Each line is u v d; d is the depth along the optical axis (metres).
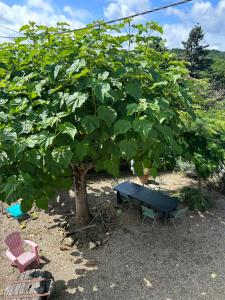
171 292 4.72
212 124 6.83
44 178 4.20
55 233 6.25
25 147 3.65
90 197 7.69
